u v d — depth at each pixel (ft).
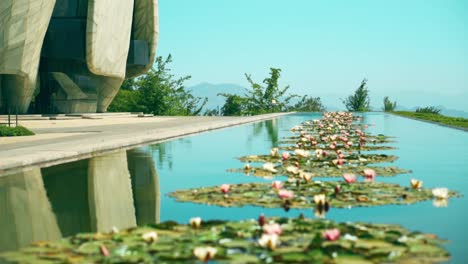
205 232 15.84
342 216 18.38
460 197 21.94
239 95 163.32
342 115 115.85
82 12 112.37
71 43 110.01
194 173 30.73
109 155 40.22
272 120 109.70
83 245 14.80
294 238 15.05
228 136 61.36
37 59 101.30
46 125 79.20
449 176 28.37
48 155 35.58
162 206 20.86
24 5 91.61
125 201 22.35
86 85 121.90
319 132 67.26
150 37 130.11
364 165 33.12
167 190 24.84
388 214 18.71
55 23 110.42
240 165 34.35
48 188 25.76
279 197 21.81
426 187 24.48
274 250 13.84
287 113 157.28
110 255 13.75
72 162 35.68
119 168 32.89
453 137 58.03
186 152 42.63
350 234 15.37
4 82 104.68
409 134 63.05
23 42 94.48
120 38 117.91
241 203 20.92
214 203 21.07
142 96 150.20
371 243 14.29
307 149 44.68
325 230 15.80
